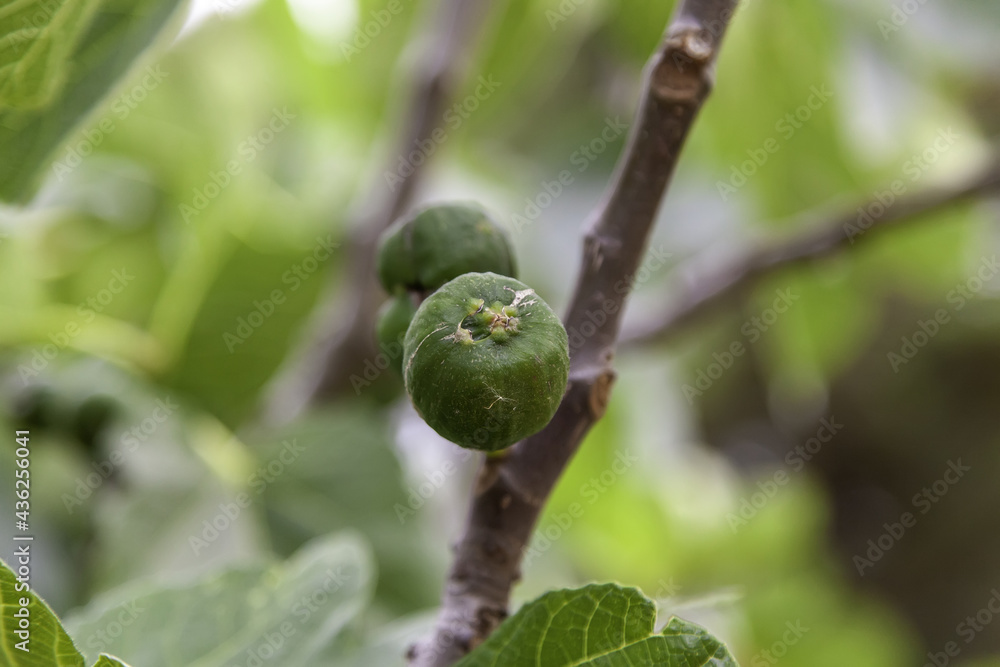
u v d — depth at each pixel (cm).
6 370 80
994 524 242
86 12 52
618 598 49
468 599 50
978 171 82
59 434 77
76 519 74
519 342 46
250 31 110
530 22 110
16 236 84
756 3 108
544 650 49
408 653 51
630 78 117
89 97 53
